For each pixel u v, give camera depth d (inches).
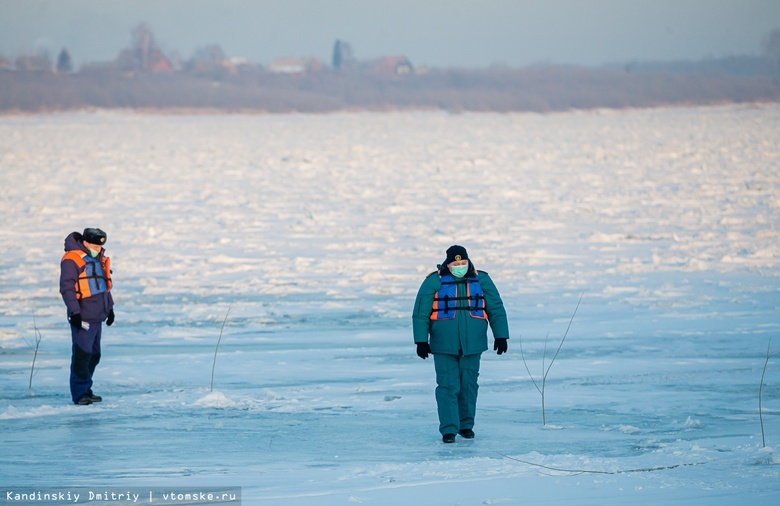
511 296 2175.2
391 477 861.2
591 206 4188.0
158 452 1000.9
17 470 919.7
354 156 7746.1
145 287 2381.9
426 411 1202.6
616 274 2482.8
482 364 1503.4
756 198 4365.2
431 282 1064.2
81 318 1272.1
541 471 868.6
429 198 4623.5
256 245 3171.8
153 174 6240.2
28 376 1465.3
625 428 1079.6
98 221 3890.3
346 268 2657.5
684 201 4311.0
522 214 3949.3
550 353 1578.5
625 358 1525.6
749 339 1656.0
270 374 1456.7
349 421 1149.7
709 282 2324.1
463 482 831.1
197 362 1551.4
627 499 746.8
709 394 1272.1
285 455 982.4
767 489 764.0
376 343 1712.6
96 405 1258.0
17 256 2960.1
